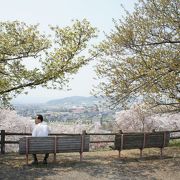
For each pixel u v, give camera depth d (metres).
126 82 11.32
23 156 12.23
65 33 11.55
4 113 21.52
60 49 11.40
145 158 12.12
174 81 10.76
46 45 11.55
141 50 11.39
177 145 16.02
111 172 9.97
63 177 9.24
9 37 11.20
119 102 11.80
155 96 11.82
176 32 11.35
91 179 9.15
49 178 9.09
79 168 10.31
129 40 11.45
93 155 12.70
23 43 11.11
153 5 11.48
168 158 12.19
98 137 20.38
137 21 11.67
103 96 11.93
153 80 10.77
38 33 11.44
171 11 11.32
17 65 11.41
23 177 9.12
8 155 12.38
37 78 11.66
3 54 11.03
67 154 12.97
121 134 11.58
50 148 10.49
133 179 9.29
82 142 10.98
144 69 10.91
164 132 12.35
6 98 12.14
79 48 11.70
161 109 13.54
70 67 11.73
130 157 12.27
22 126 21.20
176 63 10.63
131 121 21.55
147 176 9.64
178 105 13.09
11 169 9.98
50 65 11.34
